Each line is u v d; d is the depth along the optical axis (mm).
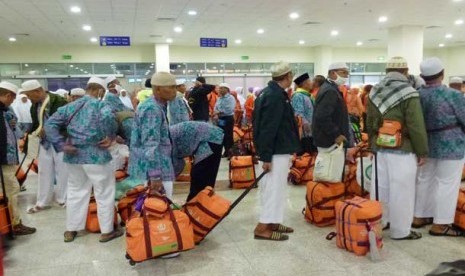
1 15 10070
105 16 10562
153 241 2668
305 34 14766
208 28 12930
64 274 2797
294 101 5227
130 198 3703
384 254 2963
